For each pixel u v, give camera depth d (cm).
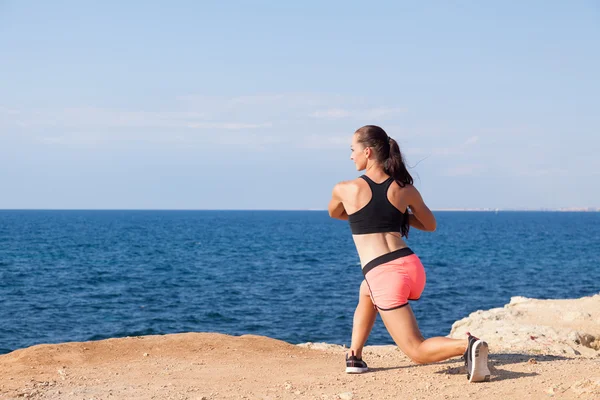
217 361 622
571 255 4625
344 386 486
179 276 3120
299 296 2436
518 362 536
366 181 502
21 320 1867
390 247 493
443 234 8731
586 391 421
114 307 2145
